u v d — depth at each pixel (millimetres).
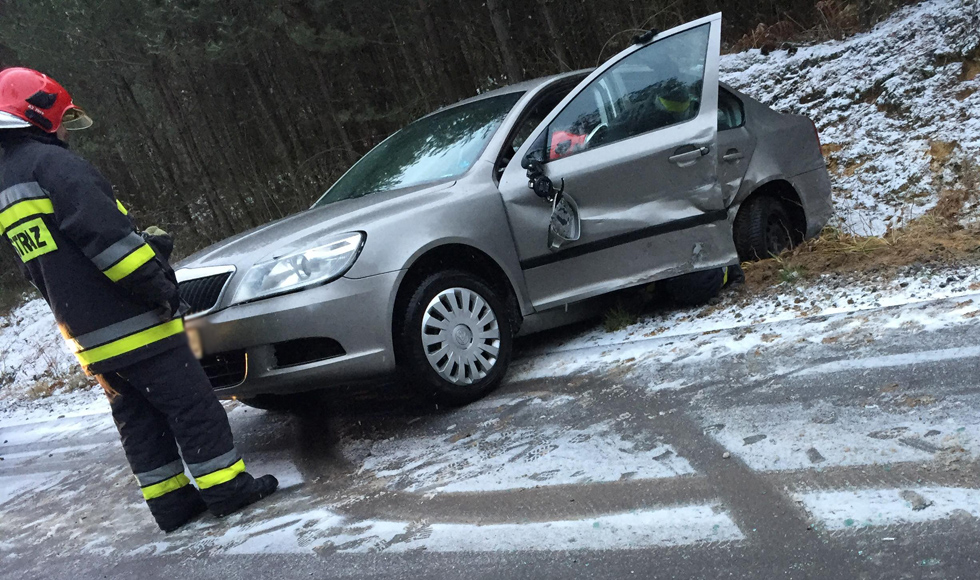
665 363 4008
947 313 3627
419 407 4469
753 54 10281
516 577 2348
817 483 2467
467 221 4246
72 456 5930
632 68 4703
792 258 5312
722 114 5164
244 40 13391
